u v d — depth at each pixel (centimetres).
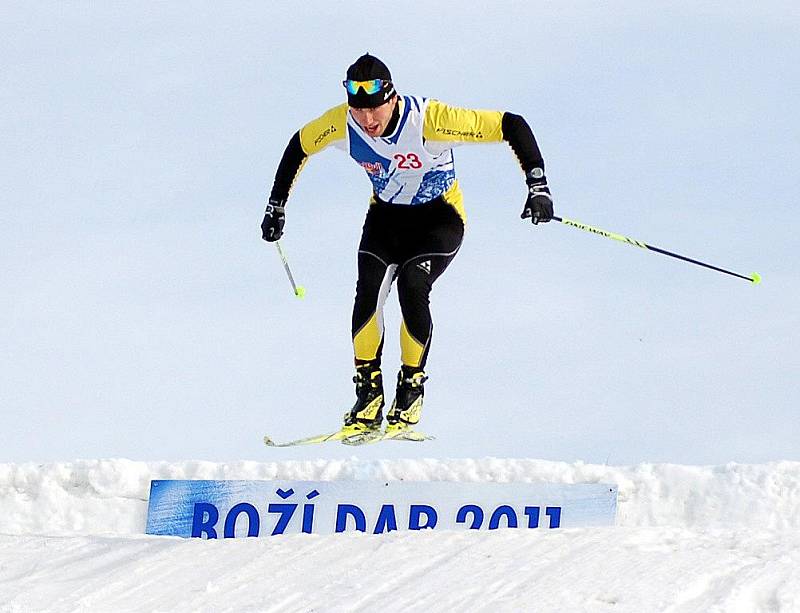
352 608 1480
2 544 1938
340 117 1773
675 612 1377
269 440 1780
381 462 2372
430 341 1783
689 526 2209
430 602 1464
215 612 1524
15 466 2478
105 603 1597
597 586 1460
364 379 1788
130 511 2403
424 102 1733
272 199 1883
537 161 1733
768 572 1469
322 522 2119
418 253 1788
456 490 2119
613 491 2100
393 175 1770
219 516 2123
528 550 1636
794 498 2205
